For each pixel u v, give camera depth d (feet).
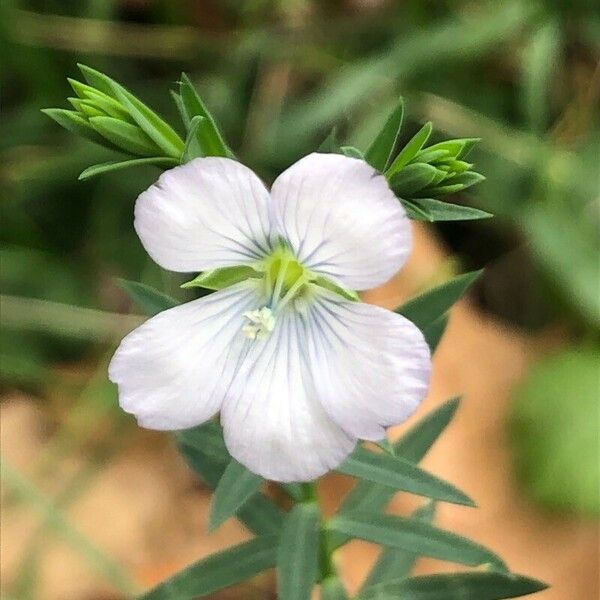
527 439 0.32
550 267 0.34
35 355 0.35
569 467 0.32
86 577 0.32
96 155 0.35
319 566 0.21
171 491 0.34
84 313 0.34
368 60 0.35
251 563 0.21
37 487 0.32
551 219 0.35
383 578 0.23
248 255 0.17
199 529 0.33
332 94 0.35
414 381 0.16
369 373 0.17
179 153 0.18
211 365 0.18
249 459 0.17
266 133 0.35
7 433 0.35
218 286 0.18
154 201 0.16
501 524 0.32
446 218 0.18
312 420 0.17
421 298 0.20
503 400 0.33
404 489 0.19
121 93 0.18
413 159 0.18
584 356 0.34
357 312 0.17
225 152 0.18
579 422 0.32
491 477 0.32
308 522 0.20
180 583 0.21
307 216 0.16
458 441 0.33
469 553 0.20
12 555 0.33
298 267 0.18
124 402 0.17
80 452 0.34
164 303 0.19
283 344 0.18
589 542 0.31
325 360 0.17
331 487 0.32
